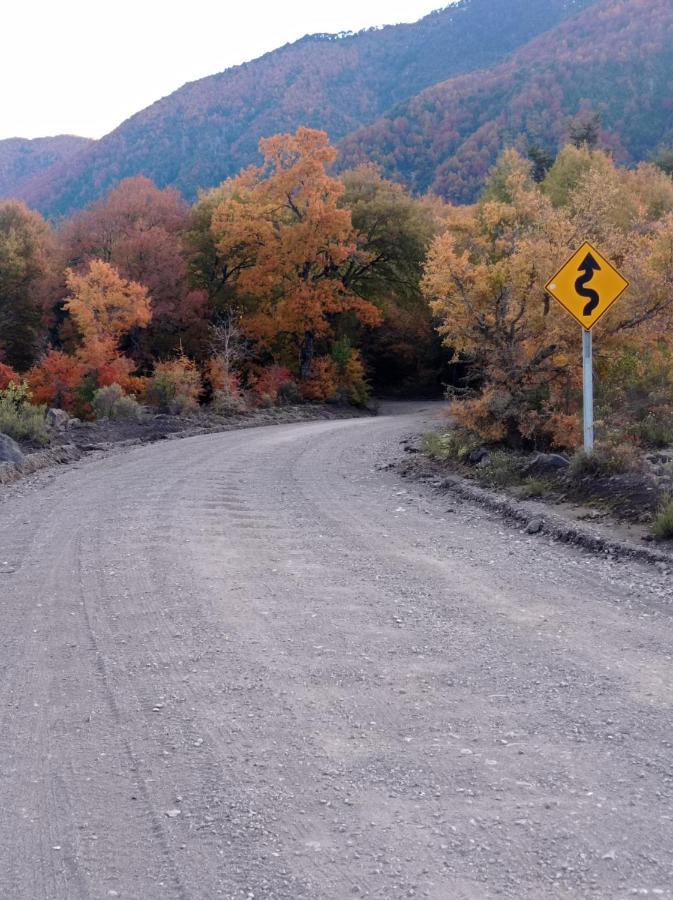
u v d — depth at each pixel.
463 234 17.97
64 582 8.62
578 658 5.94
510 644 6.29
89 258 49.72
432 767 4.32
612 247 16.84
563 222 17.06
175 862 3.54
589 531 9.84
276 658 6.11
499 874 3.36
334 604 7.51
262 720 5.01
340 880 3.36
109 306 39.12
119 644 6.59
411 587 8.05
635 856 3.46
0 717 5.25
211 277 55.78
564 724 4.82
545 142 137.38
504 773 4.23
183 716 5.12
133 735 4.88
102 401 31.19
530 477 13.24
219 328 46.28
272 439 26.00
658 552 8.76
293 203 50.03
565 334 15.76
